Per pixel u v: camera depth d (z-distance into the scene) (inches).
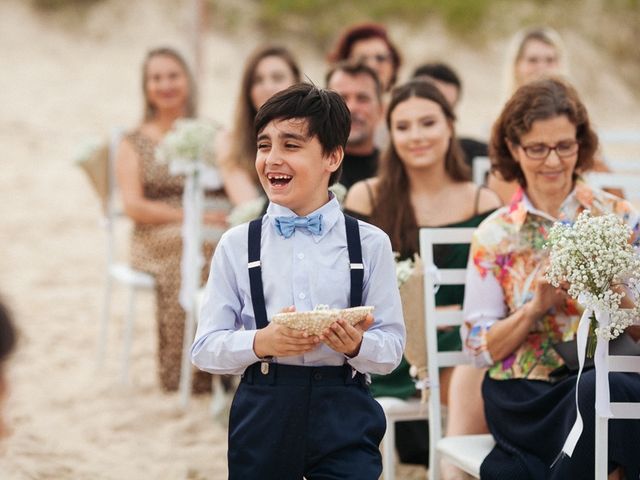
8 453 246.1
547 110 180.5
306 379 150.4
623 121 1081.4
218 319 155.5
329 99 155.3
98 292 425.7
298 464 149.6
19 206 550.0
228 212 310.7
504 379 182.1
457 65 1008.9
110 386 311.1
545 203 186.4
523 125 182.5
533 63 322.0
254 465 150.4
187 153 288.5
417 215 226.1
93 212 552.1
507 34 1063.6
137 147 324.2
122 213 333.4
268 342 146.3
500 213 188.9
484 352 182.9
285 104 153.2
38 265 459.8
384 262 155.8
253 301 152.9
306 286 152.3
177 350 306.7
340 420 150.0
